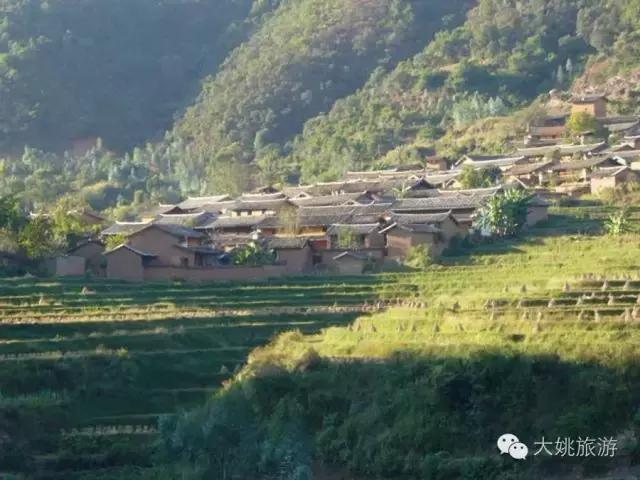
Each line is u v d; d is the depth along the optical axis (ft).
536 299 461.37
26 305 504.84
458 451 338.95
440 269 586.45
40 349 443.32
